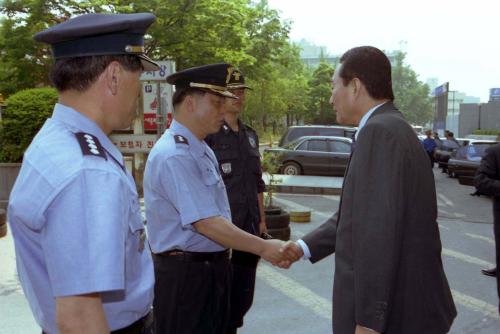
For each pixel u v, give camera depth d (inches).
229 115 131.6
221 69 98.3
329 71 2065.7
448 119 2869.1
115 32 51.6
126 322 56.8
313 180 526.6
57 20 485.1
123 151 392.2
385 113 74.6
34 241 48.7
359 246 68.0
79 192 45.9
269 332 157.6
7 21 495.8
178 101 99.0
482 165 164.1
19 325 153.2
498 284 158.2
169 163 93.0
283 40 924.6
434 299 72.8
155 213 97.0
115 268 45.8
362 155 69.9
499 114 1865.2
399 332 71.6
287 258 100.5
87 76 51.0
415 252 71.0
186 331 97.8
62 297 44.9
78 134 50.1
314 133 671.8
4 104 356.5
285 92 1534.2
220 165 128.0
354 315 70.7
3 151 345.4
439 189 556.4
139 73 55.3
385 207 66.9
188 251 97.4
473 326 165.2
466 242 293.3
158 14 515.2
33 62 516.1
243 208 130.2
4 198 338.3
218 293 100.9
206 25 551.5
